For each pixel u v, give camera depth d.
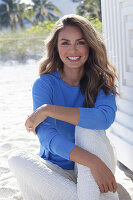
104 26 2.74
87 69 1.95
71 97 1.96
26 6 25.08
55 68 2.01
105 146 1.68
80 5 16.41
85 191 1.53
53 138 1.71
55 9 25.67
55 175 1.65
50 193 1.63
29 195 1.73
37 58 11.36
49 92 1.93
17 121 4.20
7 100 5.61
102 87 1.91
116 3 2.47
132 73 2.32
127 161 2.46
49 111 1.71
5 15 24.53
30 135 3.53
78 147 1.64
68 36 1.81
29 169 1.68
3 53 11.95
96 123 1.71
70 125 1.92
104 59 1.92
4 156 2.87
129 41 2.35
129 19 2.33
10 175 2.44
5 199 2.06
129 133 2.41
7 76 8.48
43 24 14.67
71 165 1.94
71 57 1.85
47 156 1.94
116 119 2.68
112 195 1.61
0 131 3.76
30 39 12.84
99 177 1.54
